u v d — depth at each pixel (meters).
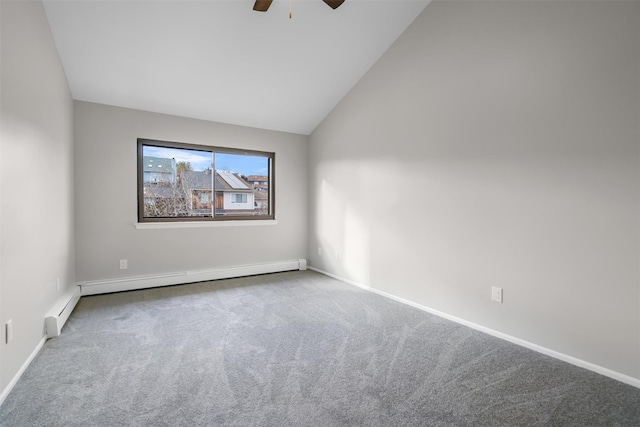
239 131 4.21
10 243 1.68
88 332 2.42
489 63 2.41
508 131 2.30
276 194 4.52
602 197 1.86
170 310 2.93
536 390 1.71
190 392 1.66
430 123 2.89
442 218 2.79
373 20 2.98
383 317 2.79
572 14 1.95
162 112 3.70
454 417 1.49
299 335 2.40
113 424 1.42
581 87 1.92
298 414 1.49
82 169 3.29
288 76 3.49
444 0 2.74
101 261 3.41
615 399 1.63
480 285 2.51
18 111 1.80
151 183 3.74
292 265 4.60
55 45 2.58
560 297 2.05
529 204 2.19
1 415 1.46
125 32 2.65
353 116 3.82
